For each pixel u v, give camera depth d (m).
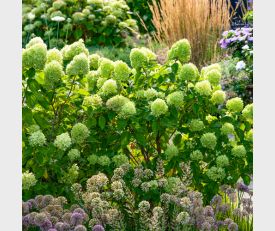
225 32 6.26
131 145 3.64
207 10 7.09
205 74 3.60
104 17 7.44
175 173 3.55
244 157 3.38
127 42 7.42
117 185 2.98
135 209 3.28
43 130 3.38
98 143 3.44
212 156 3.45
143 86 3.47
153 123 3.24
